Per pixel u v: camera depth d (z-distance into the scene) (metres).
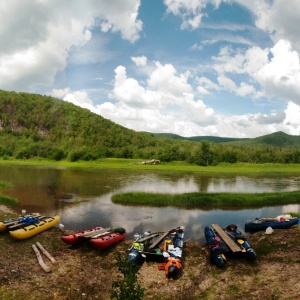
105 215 32.31
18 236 21.83
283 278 15.91
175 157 139.00
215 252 19.05
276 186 59.62
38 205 36.12
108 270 17.86
